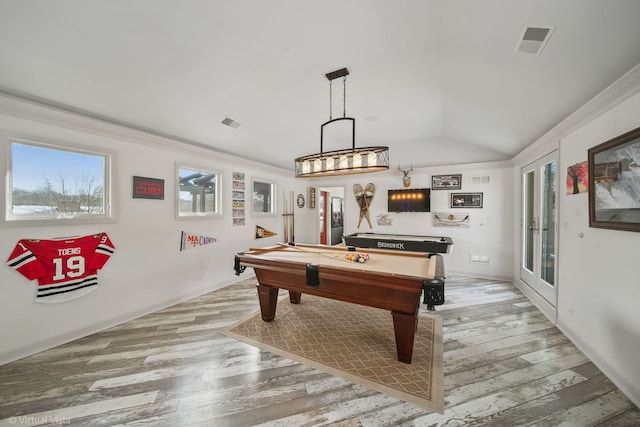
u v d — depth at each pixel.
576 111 2.32
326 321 2.96
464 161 4.90
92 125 2.65
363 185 5.88
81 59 2.02
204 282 4.00
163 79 2.41
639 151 1.68
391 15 1.78
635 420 1.57
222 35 1.98
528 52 1.86
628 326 1.79
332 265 2.38
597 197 2.09
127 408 1.67
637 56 1.60
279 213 5.75
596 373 2.01
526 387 1.86
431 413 1.63
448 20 1.80
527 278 3.86
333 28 1.92
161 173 3.38
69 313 2.51
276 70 2.47
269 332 2.69
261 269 2.83
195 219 3.84
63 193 2.56
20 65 1.95
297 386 1.88
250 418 1.59
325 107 3.34
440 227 5.15
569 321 2.57
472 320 2.98
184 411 1.64
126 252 2.98
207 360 2.19
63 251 2.46
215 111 3.10
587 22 1.49
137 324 2.89
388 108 3.44
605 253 2.04
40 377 1.96
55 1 1.57
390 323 2.91
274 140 4.26
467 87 2.68
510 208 4.61
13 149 2.25
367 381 1.93
